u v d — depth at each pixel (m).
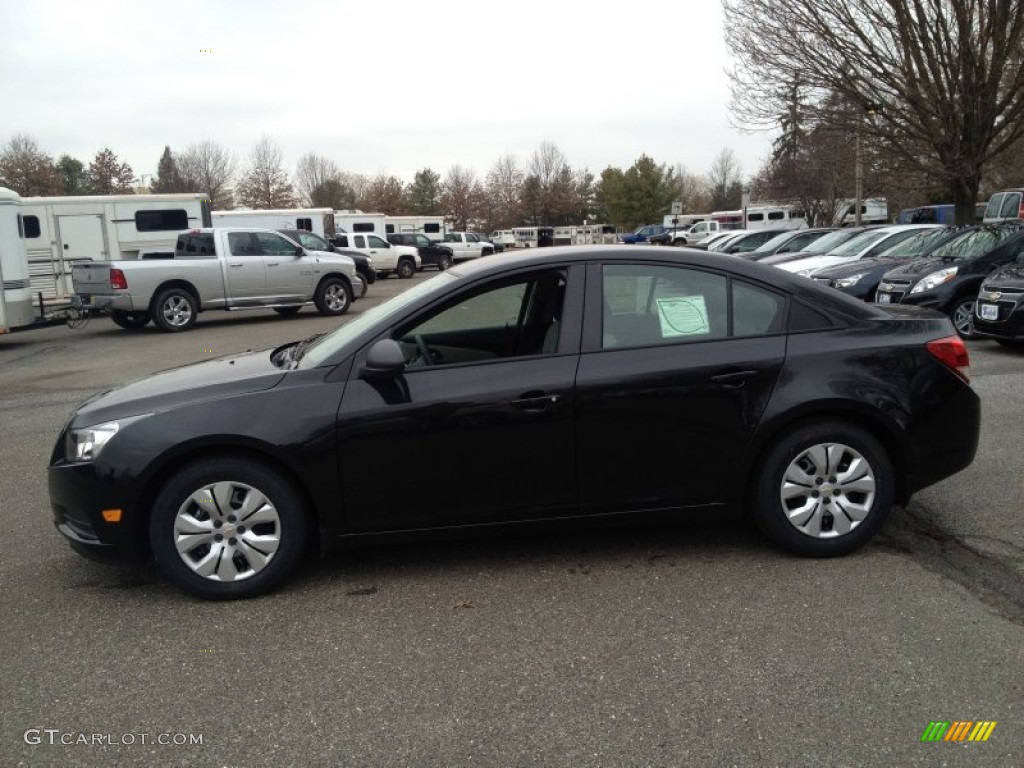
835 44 16.62
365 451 3.79
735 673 3.13
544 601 3.76
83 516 3.76
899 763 2.61
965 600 3.67
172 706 3.01
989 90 15.68
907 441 4.06
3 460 6.54
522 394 3.85
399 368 3.76
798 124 18.98
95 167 56.81
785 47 17.31
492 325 4.13
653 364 3.94
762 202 50.78
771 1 17.20
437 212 82.31
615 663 3.22
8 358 13.13
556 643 3.39
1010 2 15.07
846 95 17.08
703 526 4.62
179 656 3.36
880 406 4.00
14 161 52.38
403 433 3.80
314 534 4.07
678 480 4.01
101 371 11.25
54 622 3.68
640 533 4.54
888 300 11.38
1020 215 19.02
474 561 4.22
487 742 2.76
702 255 4.16
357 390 3.82
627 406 3.91
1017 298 9.38
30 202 20.06
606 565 4.13
